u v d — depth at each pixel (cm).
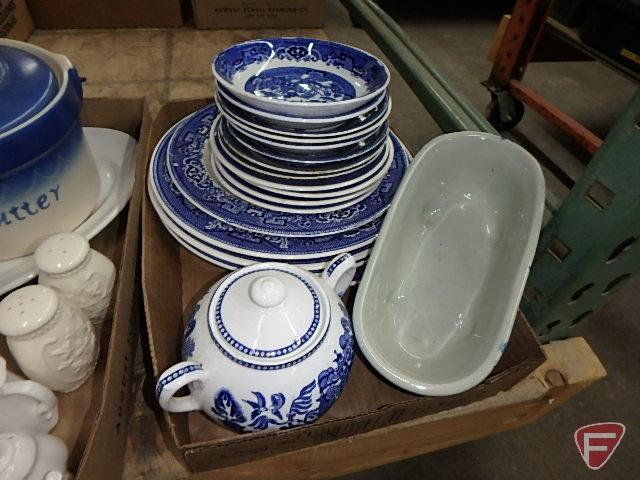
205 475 44
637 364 100
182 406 37
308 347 35
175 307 48
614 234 47
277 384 35
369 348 41
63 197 47
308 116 40
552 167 144
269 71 53
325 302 38
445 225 59
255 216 47
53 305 38
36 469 34
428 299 56
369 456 55
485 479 83
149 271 44
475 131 59
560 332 66
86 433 42
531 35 128
